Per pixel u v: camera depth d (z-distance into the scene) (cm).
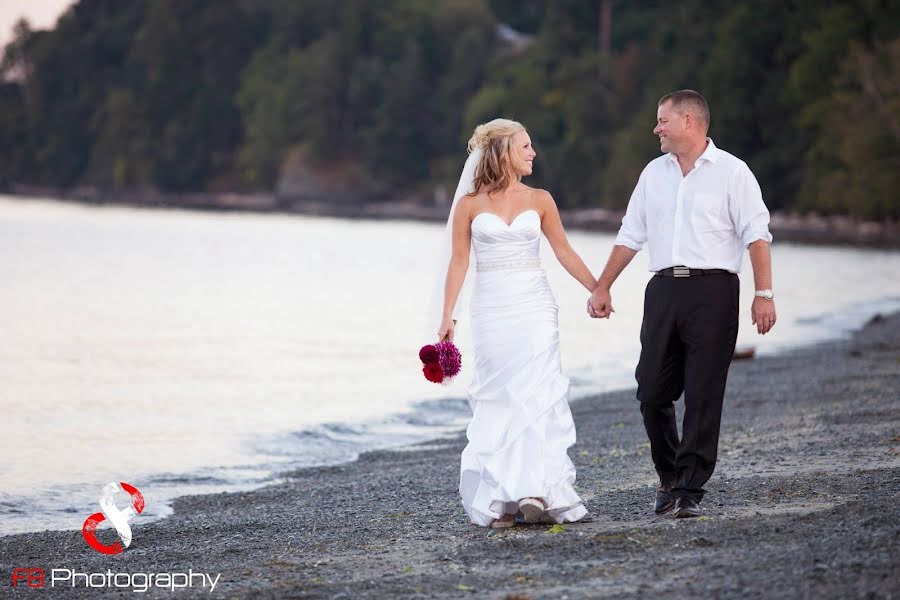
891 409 3016
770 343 5403
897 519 1484
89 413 3725
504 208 1767
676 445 1756
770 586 1259
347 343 5931
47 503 2458
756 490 1902
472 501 1741
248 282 10469
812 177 18388
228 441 3234
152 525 2136
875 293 8675
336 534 1875
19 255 13250
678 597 1266
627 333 6197
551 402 1733
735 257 1675
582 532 1655
